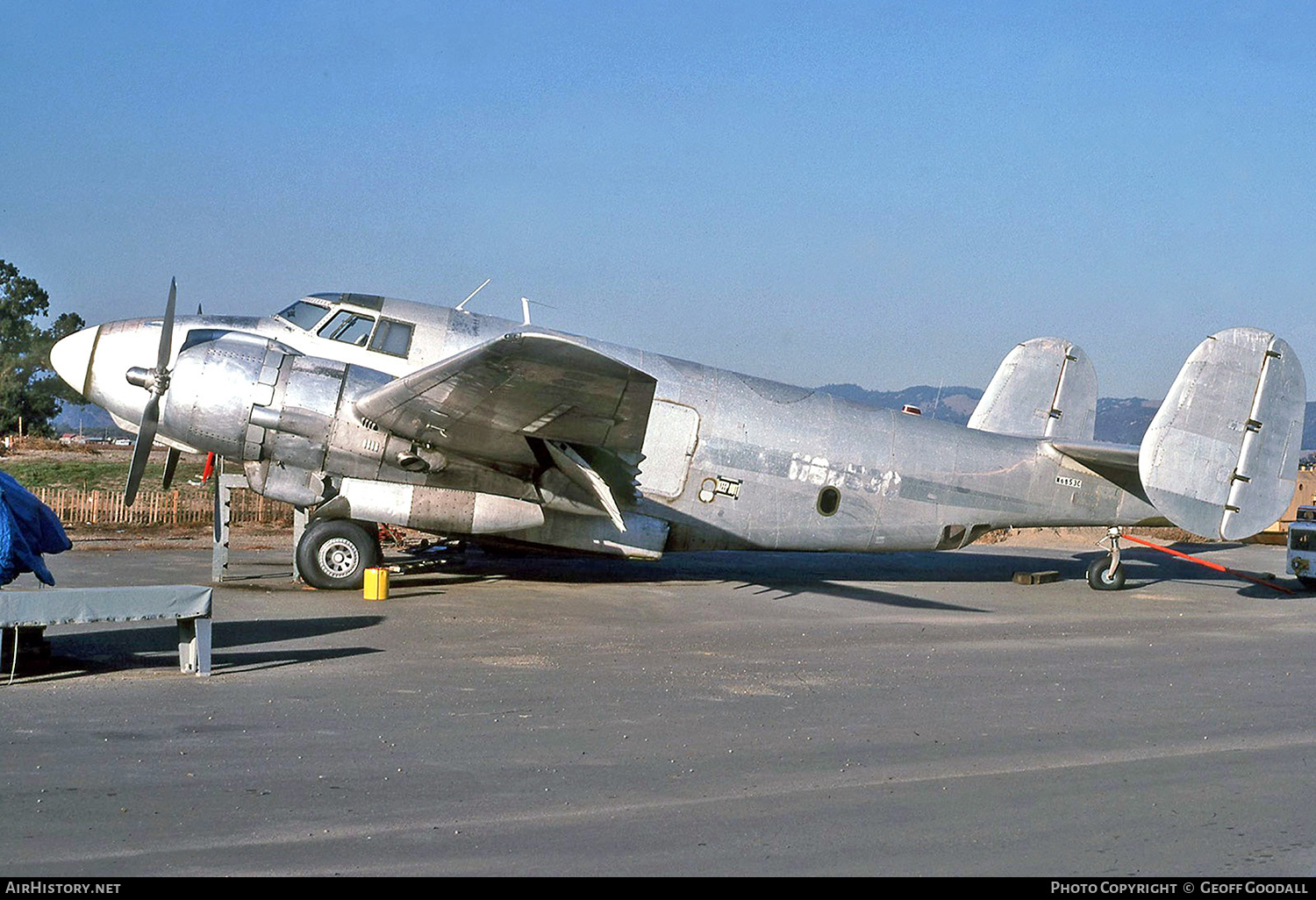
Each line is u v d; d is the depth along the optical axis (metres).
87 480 37.09
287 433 15.55
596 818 6.14
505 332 16.92
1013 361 20.05
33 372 65.25
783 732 8.29
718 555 24.33
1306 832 6.11
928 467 18.22
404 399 14.62
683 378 17.42
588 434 14.86
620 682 10.12
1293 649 12.83
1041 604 16.97
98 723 7.99
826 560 23.97
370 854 5.48
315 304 16.64
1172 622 15.15
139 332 16.30
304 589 16.14
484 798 6.46
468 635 12.55
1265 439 17.61
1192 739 8.31
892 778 7.09
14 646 9.41
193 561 20.38
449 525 16.17
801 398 18.06
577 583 18.00
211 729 7.88
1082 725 8.75
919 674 10.89
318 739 7.69
